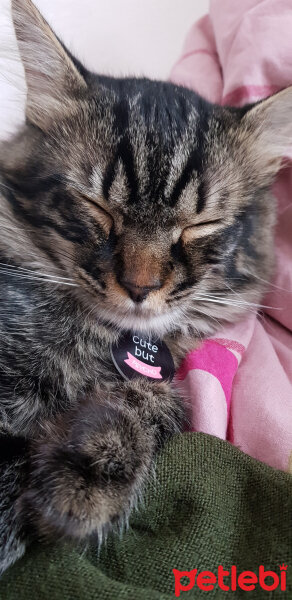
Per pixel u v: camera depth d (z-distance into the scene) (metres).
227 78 0.23
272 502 0.12
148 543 0.12
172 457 0.13
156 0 0.30
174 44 0.30
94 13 0.29
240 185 0.17
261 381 0.17
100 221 0.16
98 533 0.12
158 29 0.30
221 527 0.12
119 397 0.15
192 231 0.16
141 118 0.16
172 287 0.16
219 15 0.25
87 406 0.15
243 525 0.12
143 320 0.17
